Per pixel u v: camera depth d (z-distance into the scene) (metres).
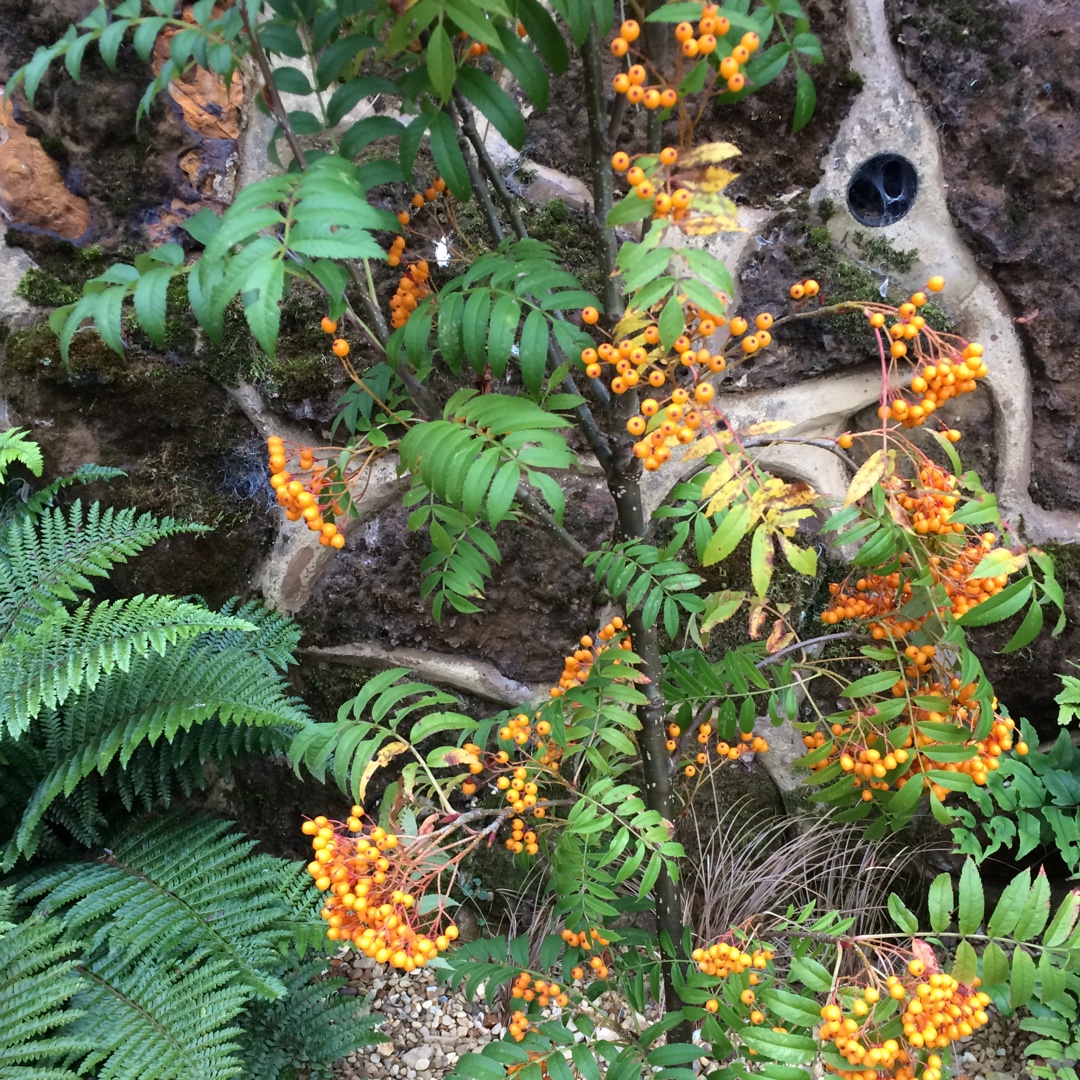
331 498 0.97
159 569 1.70
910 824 1.83
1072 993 1.40
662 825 1.01
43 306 1.54
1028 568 0.87
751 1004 0.99
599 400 1.05
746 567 1.71
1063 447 1.52
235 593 1.76
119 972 1.37
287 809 1.95
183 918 1.42
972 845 1.52
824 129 1.48
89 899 1.42
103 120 1.46
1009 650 0.91
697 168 0.65
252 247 0.61
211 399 1.63
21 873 1.59
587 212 1.58
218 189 1.55
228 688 1.53
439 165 0.79
